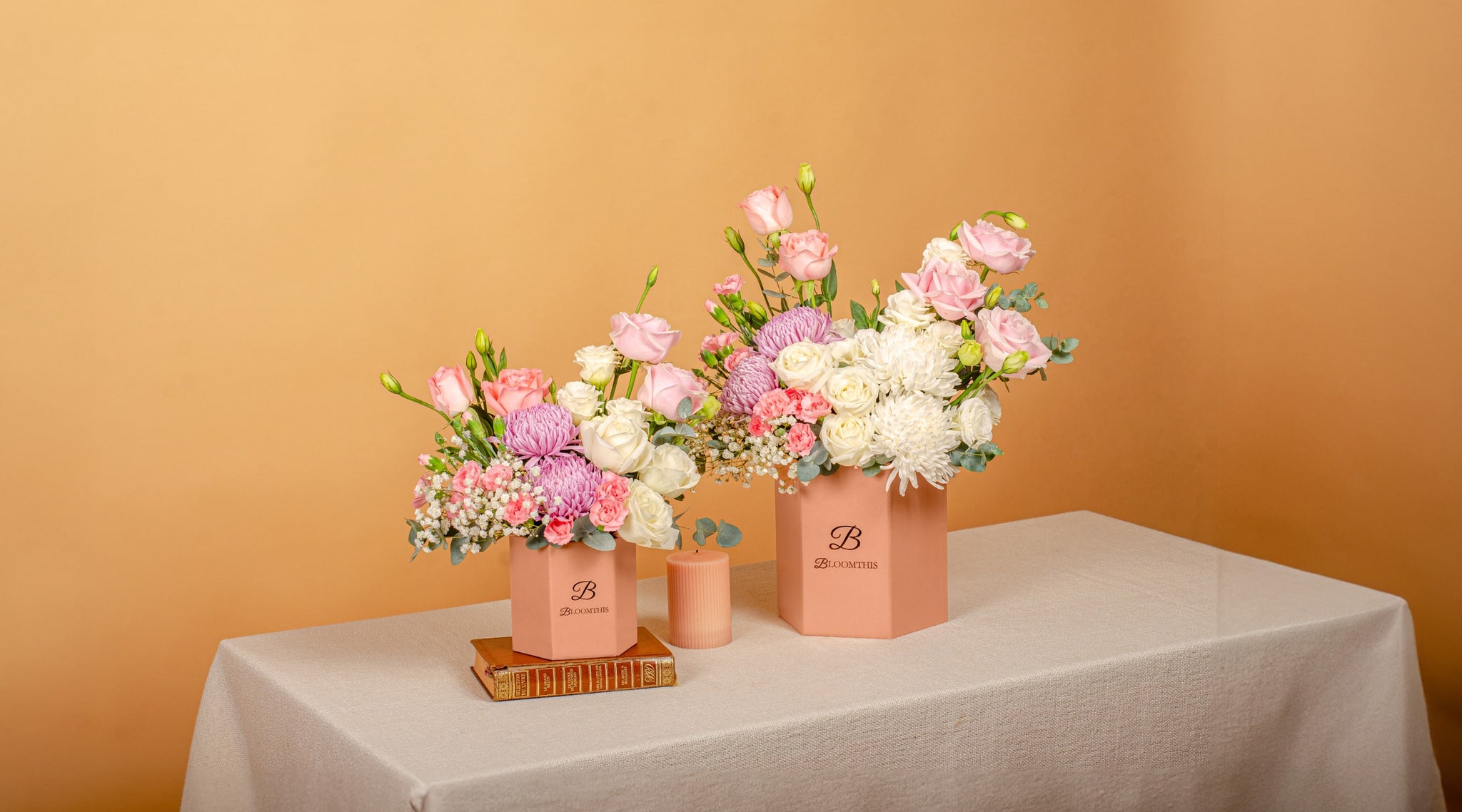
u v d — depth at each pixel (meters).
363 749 1.37
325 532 3.07
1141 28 3.88
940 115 3.67
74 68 2.75
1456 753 1.79
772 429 1.63
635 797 1.34
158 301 2.86
